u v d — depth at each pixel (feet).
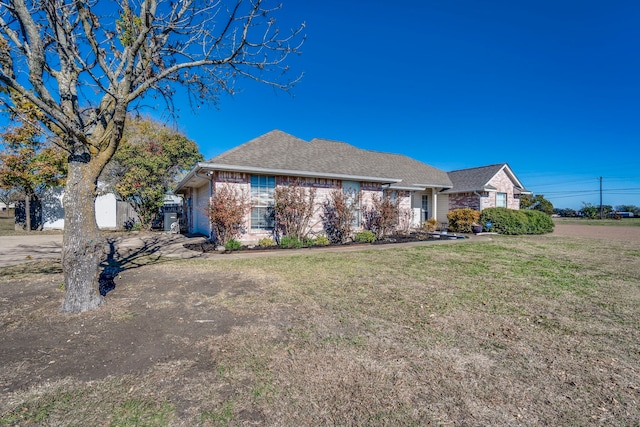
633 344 10.78
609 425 6.72
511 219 54.03
